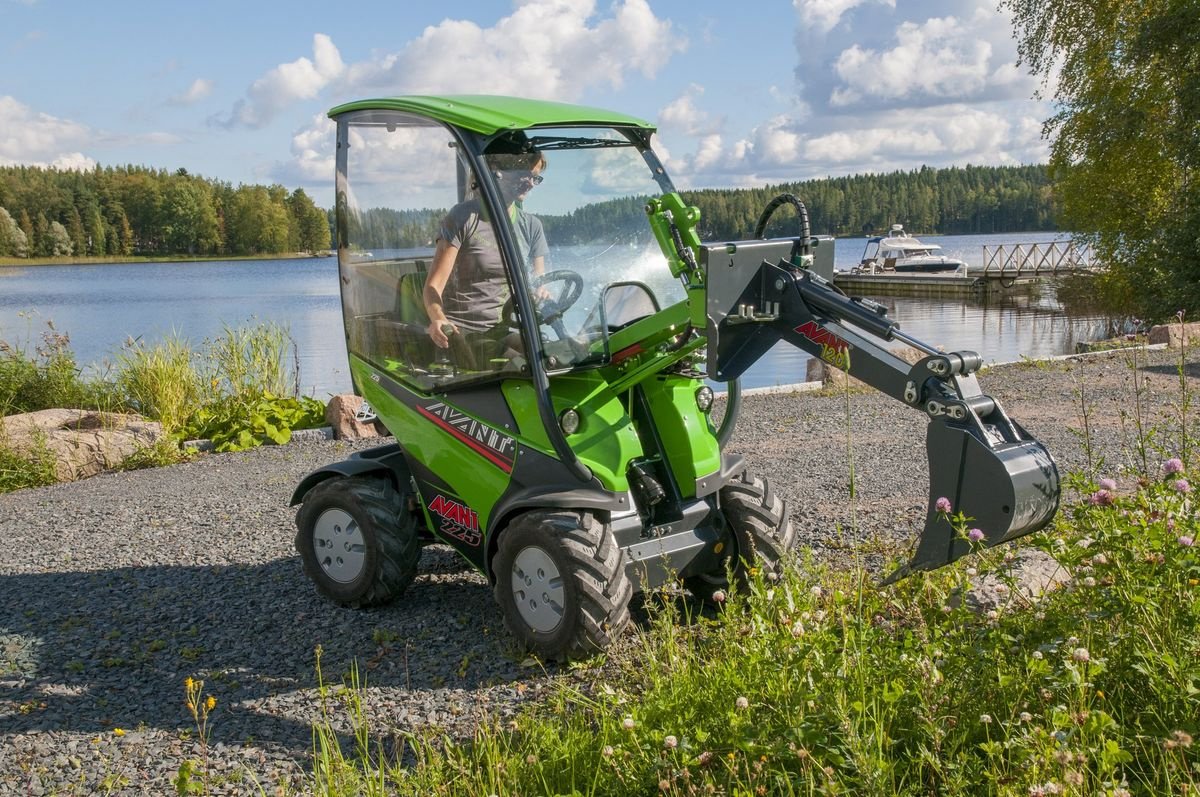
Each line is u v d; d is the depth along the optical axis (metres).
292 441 11.88
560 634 4.69
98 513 8.70
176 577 6.70
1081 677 3.05
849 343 4.29
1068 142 27.73
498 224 4.77
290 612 5.87
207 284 70.00
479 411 5.16
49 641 5.59
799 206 4.66
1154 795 2.87
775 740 3.22
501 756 3.81
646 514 5.07
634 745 3.51
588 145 5.20
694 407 5.14
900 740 3.14
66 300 52.09
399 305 5.48
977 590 4.29
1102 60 26.86
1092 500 3.97
